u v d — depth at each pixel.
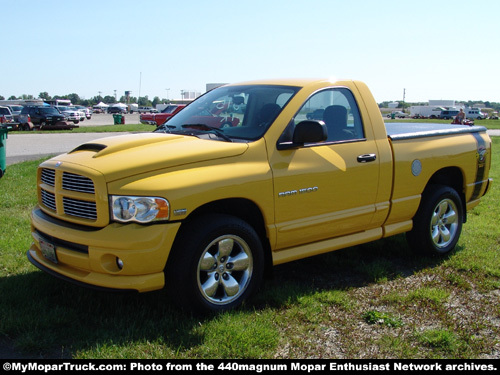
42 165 4.16
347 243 4.76
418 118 75.44
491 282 4.76
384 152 4.86
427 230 5.34
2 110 29.64
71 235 3.64
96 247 3.51
